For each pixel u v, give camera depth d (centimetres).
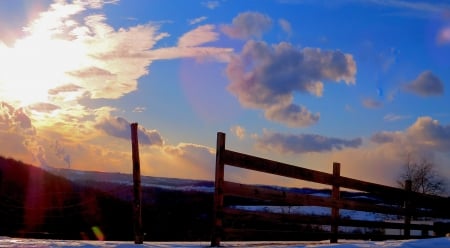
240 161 929
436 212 1443
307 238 1120
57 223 1803
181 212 1998
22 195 2086
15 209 1884
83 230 1798
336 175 1114
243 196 932
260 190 957
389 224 1266
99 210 1934
